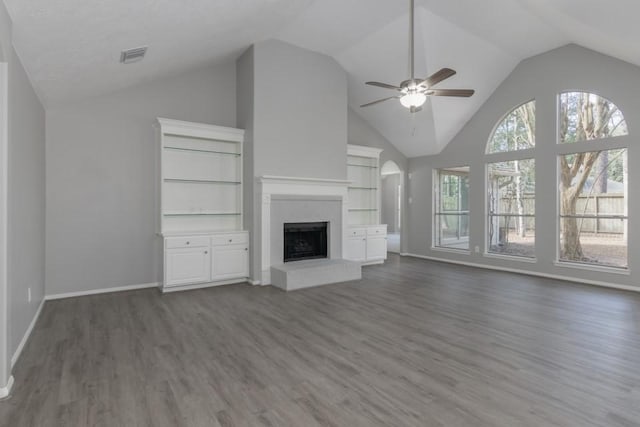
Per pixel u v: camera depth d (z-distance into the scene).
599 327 3.38
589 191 5.35
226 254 5.06
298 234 5.69
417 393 2.19
